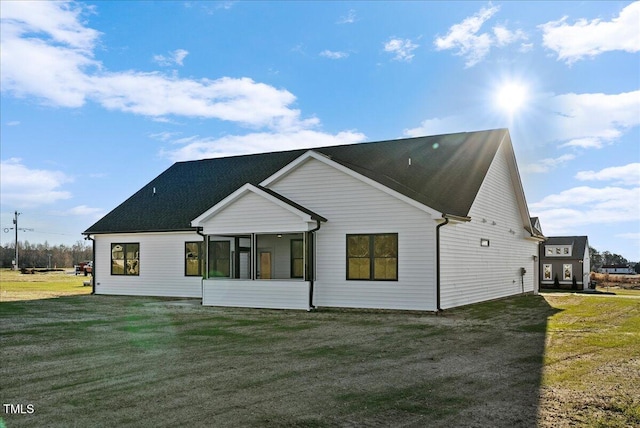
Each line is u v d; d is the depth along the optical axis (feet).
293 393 22.21
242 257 70.74
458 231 58.29
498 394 22.02
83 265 198.59
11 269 275.39
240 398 21.44
